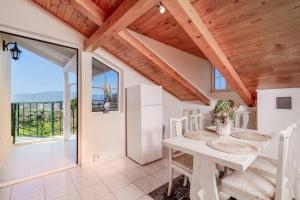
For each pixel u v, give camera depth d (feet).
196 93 12.06
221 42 7.31
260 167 5.71
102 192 7.18
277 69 7.79
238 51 7.53
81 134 9.78
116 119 11.34
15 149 12.62
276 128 9.04
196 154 5.07
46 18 8.16
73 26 9.00
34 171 8.91
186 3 5.65
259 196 4.33
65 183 7.89
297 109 8.43
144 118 10.22
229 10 5.76
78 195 6.95
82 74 9.72
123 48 9.73
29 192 7.12
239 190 4.67
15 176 8.33
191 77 11.54
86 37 9.53
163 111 13.65
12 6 7.21
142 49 9.00
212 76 13.00
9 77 12.07
